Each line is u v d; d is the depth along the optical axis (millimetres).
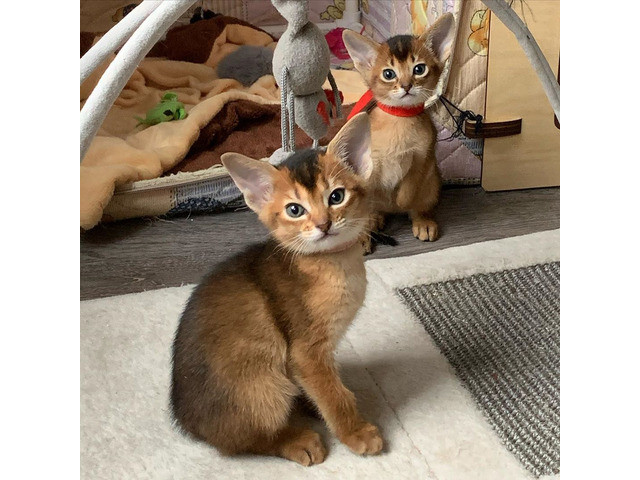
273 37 1476
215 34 1339
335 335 596
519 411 653
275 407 591
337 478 593
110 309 789
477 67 989
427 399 665
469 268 840
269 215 586
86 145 466
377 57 878
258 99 1151
